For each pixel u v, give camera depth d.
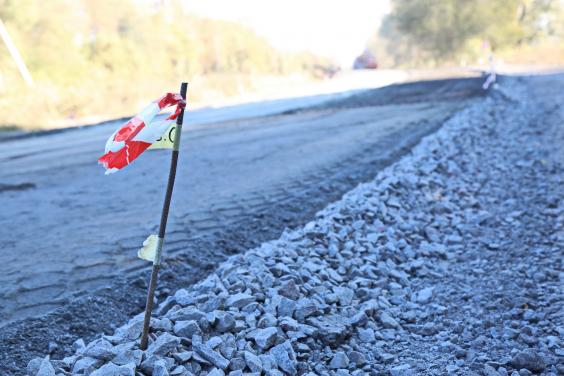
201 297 4.21
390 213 6.87
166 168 11.04
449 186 8.54
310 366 3.69
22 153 16.20
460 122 13.91
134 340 3.63
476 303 4.79
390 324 4.38
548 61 59.53
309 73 67.31
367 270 5.26
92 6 50.00
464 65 64.06
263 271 4.69
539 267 5.47
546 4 75.88
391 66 93.12
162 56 49.81
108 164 3.17
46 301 4.67
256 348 3.71
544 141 11.83
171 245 6.00
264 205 7.61
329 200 7.84
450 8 75.00
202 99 39.25
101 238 6.42
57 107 31.48
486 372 3.63
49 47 39.38
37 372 3.33
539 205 7.56
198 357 3.44
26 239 6.56
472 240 6.44
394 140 12.23
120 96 35.66
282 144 13.08
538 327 4.28
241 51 63.44
